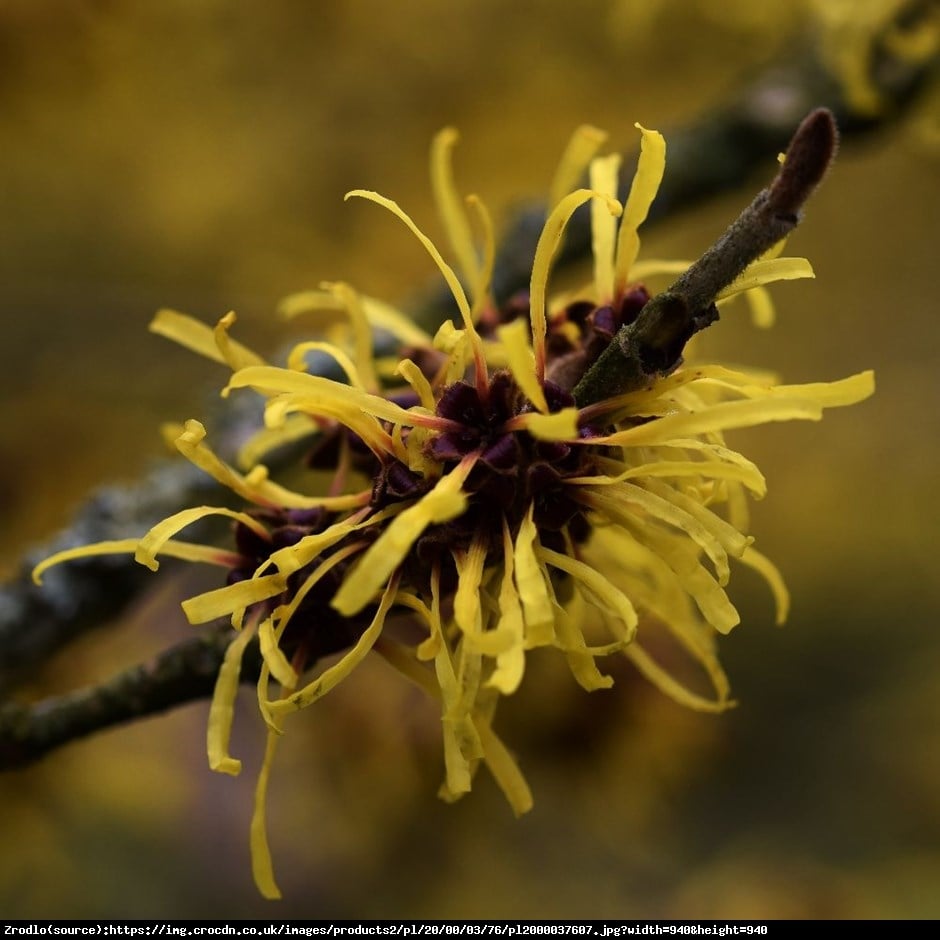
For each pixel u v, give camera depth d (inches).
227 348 15.1
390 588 14.8
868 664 43.6
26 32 25.9
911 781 40.3
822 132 14.5
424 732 25.8
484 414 14.8
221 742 14.7
